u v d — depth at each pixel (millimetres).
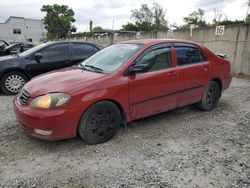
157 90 4164
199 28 11383
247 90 7352
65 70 4340
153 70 4152
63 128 3355
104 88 3588
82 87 3453
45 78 3893
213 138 3957
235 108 5520
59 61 7035
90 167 3125
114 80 3701
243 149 3592
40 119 3258
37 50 6914
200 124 4543
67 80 3643
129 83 3816
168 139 3912
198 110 5316
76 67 4496
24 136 3959
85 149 3566
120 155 3406
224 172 3016
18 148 3594
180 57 4555
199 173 2992
